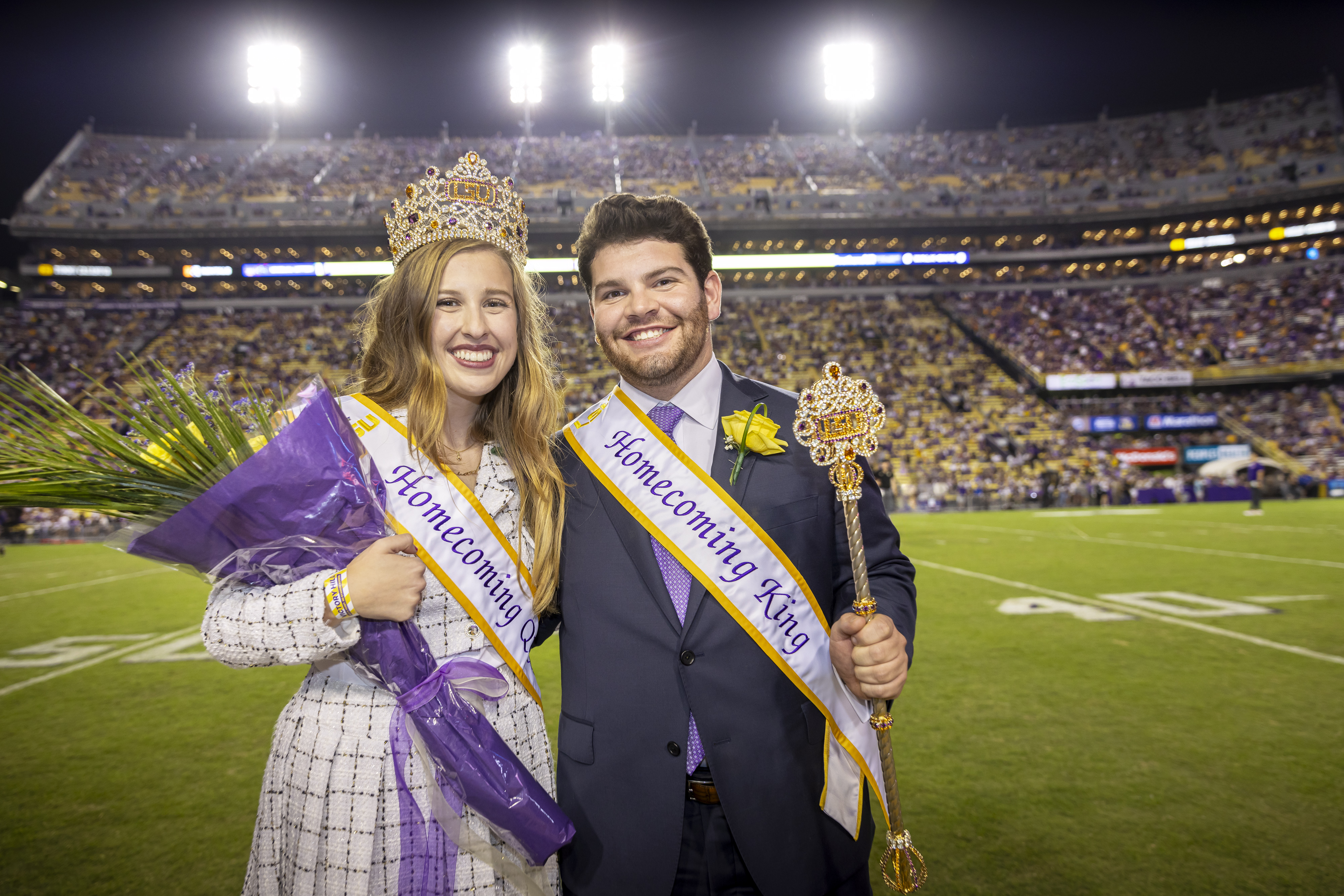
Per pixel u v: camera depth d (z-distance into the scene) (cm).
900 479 2334
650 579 159
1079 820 314
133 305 3173
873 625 143
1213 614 702
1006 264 3484
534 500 172
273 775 147
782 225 3388
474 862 143
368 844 138
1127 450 2447
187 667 605
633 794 151
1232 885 265
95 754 420
